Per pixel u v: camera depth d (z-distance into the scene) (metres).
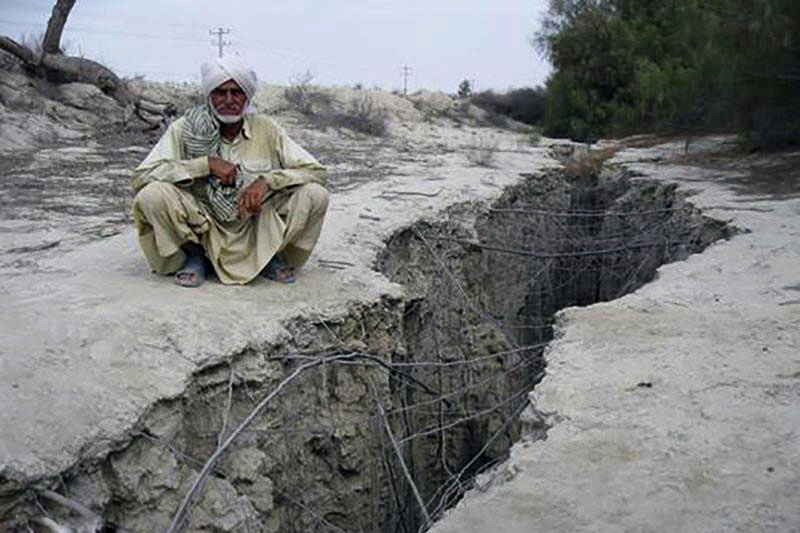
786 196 11.91
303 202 6.61
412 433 8.56
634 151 19.50
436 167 15.99
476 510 3.93
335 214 9.95
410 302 9.27
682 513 3.81
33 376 4.71
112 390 4.72
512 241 13.59
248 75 6.41
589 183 17.84
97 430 4.37
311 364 5.57
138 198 6.29
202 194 6.57
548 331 14.70
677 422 4.61
